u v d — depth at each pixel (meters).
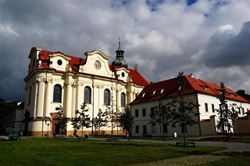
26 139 42.69
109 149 24.41
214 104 55.81
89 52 71.06
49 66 64.12
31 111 62.09
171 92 57.91
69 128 62.12
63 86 65.06
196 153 20.48
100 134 66.06
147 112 61.94
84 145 29.66
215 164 14.26
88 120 55.44
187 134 51.75
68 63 67.62
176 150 22.88
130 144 31.20
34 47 68.19
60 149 24.56
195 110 51.09
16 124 70.88
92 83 69.44
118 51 91.88
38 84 61.50
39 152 21.64
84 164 14.79
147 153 20.52
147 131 61.00
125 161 16.09
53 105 62.31
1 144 30.23
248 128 49.78
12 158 17.38
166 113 40.56
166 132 56.19
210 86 62.00
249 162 14.70
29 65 71.94
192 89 53.34
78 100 65.38
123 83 78.25
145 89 70.50
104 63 74.19
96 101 69.19
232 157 17.23
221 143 31.48
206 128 48.69
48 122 59.59
